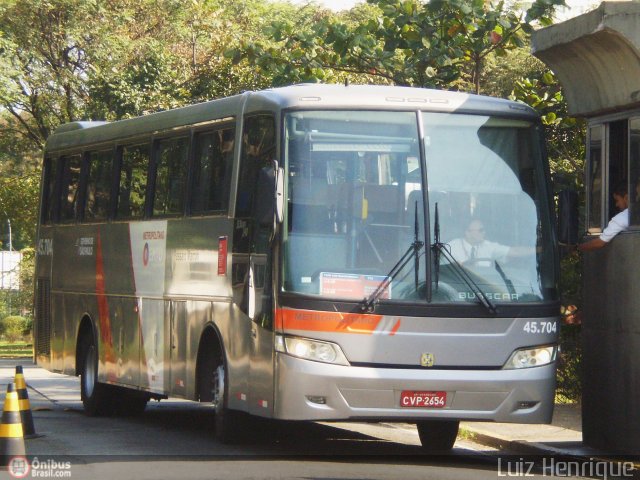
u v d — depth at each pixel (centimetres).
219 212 2181
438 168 1942
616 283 2069
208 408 3173
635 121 2058
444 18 2948
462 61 3059
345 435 2433
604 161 2159
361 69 3114
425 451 2188
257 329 1950
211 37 6275
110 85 5897
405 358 1859
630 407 2031
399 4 2970
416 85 3055
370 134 1936
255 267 1983
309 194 1900
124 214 2672
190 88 5103
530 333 1917
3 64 6259
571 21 2042
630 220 2055
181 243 2350
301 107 1934
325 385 1836
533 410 1916
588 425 2148
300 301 1855
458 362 1877
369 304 1853
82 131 2988
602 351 2108
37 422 2662
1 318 8781
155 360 2461
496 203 1955
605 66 2041
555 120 2958
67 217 3047
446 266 1900
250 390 1981
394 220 1905
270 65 3125
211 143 2267
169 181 2448
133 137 2644
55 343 3088
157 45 6053
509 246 1945
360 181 1911
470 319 1886
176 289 2362
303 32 3109
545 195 1995
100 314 2786
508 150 1989
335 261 1877
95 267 2827
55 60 6631
